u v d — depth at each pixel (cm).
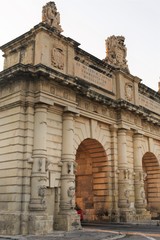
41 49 2727
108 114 3406
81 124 3088
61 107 2827
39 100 2583
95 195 3400
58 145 2766
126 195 3309
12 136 2567
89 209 3462
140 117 3828
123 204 3281
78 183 3628
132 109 3562
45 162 2520
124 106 3450
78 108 3027
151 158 4284
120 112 3494
